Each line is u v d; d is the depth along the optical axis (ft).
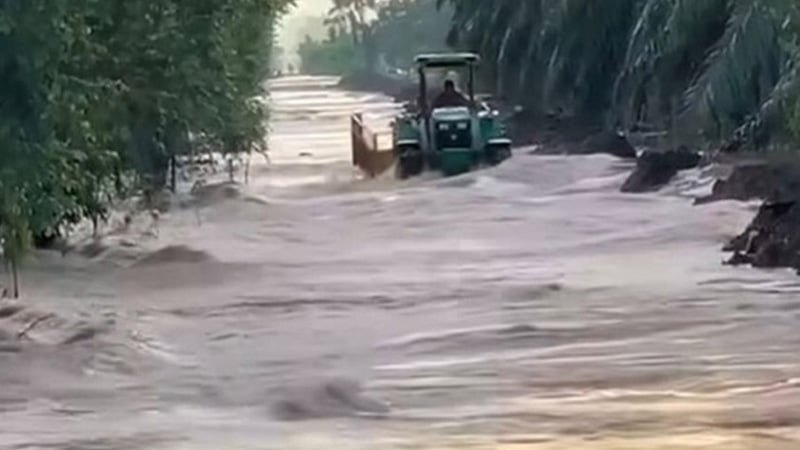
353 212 204.44
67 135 118.83
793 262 137.18
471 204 209.05
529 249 159.02
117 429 80.38
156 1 153.48
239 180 264.31
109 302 126.31
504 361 97.86
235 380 93.45
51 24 105.09
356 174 279.08
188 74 161.68
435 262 150.61
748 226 159.74
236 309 121.90
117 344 103.30
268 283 137.49
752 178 195.83
